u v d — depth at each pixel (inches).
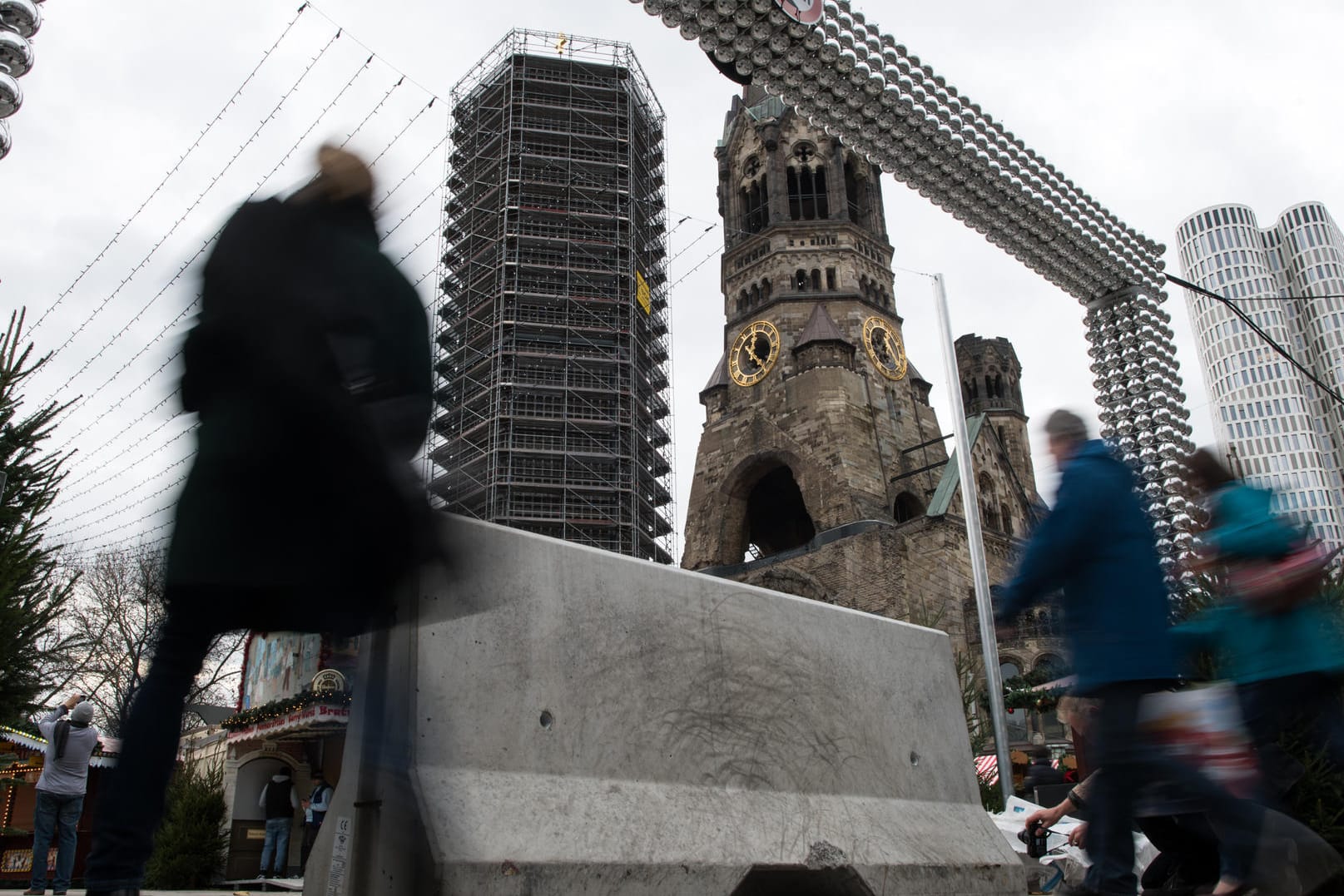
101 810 100.2
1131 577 175.6
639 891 143.3
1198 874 230.1
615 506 2411.4
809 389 2822.3
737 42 575.8
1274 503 246.4
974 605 2284.7
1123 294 784.3
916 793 210.8
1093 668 174.7
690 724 168.4
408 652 131.0
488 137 2768.2
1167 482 717.9
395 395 108.5
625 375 2539.4
